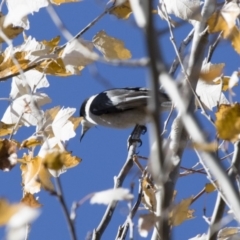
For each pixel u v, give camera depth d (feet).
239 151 22.95
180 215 24.00
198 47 25.70
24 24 30.17
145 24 13.58
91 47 29.14
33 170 26.76
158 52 13.80
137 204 26.20
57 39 31.07
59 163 19.51
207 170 24.29
